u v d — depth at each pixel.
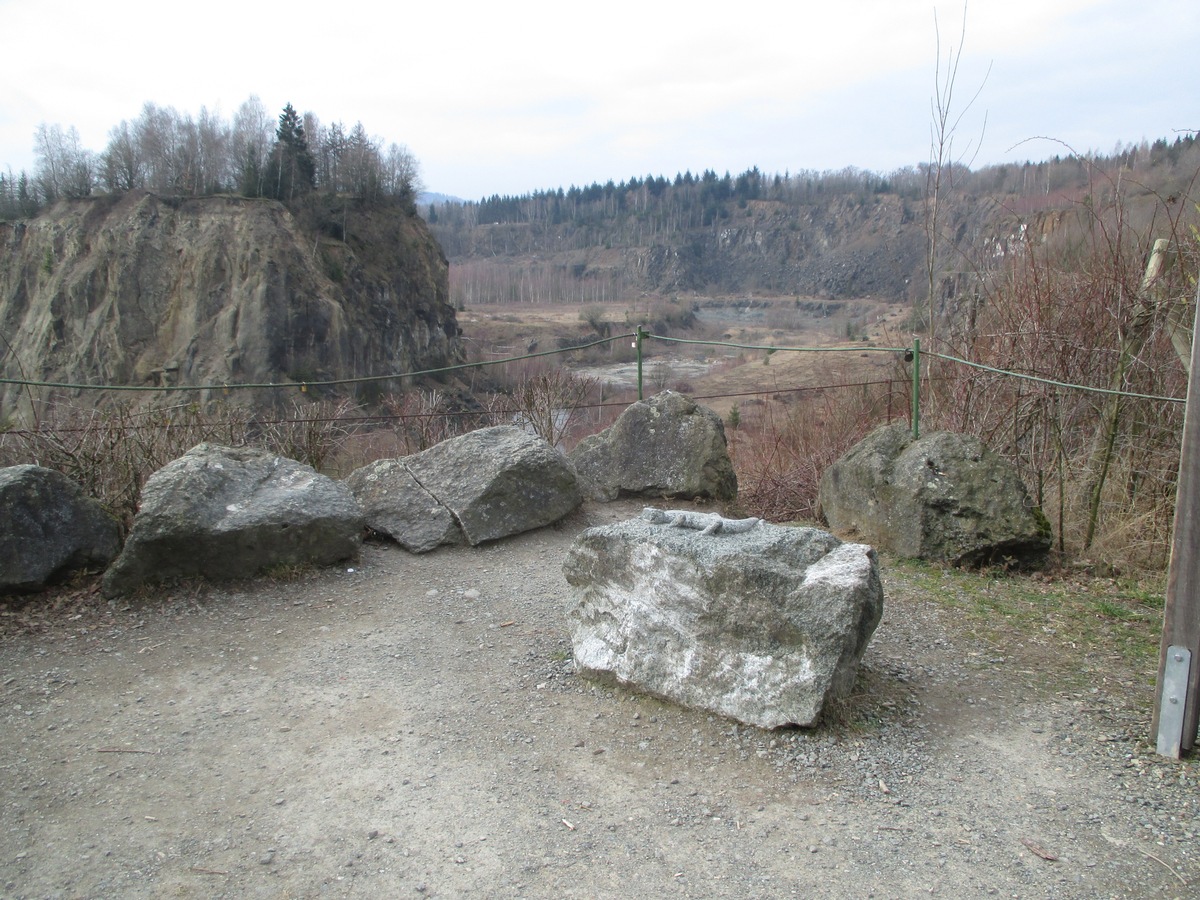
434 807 3.54
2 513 5.45
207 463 6.07
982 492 6.38
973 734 4.09
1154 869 3.12
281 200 45.09
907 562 6.54
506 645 5.11
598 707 4.34
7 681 4.64
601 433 8.74
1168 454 6.87
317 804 3.57
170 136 45.19
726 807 3.52
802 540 4.46
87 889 3.08
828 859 3.20
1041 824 3.39
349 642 5.18
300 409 9.77
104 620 5.41
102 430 7.13
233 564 5.95
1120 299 6.95
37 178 45.91
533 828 3.40
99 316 40.22
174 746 4.03
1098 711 4.29
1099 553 6.59
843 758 3.84
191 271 40.16
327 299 40.94
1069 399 7.43
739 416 13.34
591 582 4.70
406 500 7.05
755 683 4.07
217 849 3.30
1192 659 3.76
